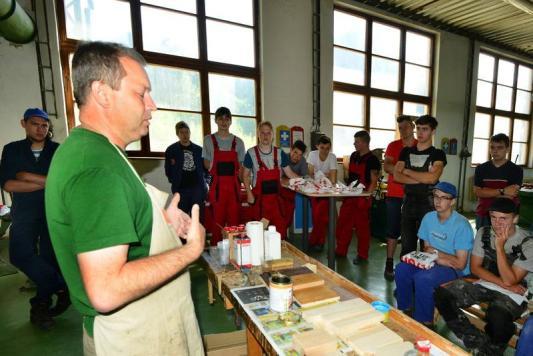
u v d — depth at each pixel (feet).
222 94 13.80
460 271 6.38
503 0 15.33
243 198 11.77
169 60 12.43
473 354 5.15
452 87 19.98
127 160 2.32
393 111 18.40
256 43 14.08
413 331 3.31
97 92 2.15
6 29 8.38
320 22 14.90
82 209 1.82
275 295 3.59
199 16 12.86
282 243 6.44
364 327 3.22
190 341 2.83
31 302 6.95
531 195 15.21
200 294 8.45
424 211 8.01
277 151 10.50
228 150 10.30
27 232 6.64
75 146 2.03
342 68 16.33
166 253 2.16
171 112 12.80
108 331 2.31
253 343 4.25
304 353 2.82
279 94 14.60
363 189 10.61
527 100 25.18
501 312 4.96
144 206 2.27
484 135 23.09
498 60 22.61
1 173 6.62
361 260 11.20
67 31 10.87
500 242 5.48
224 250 5.41
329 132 15.92
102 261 1.79
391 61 17.83
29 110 6.75
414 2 16.03
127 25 11.68
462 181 21.61
